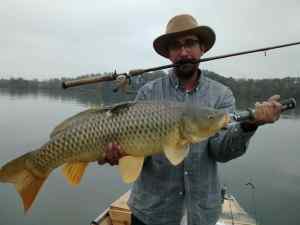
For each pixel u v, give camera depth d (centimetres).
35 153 95
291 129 920
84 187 404
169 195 103
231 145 95
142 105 93
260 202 354
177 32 105
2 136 647
